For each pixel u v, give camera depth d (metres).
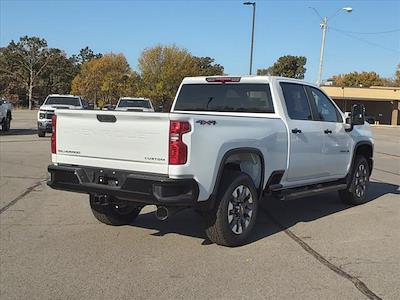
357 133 9.25
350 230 7.43
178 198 5.69
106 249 6.28
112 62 81.31
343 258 6.05
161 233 7.08
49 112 23.55
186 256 6.04
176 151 5.64
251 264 5.77
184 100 8.27
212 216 6.25
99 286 5.04
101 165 6.21
